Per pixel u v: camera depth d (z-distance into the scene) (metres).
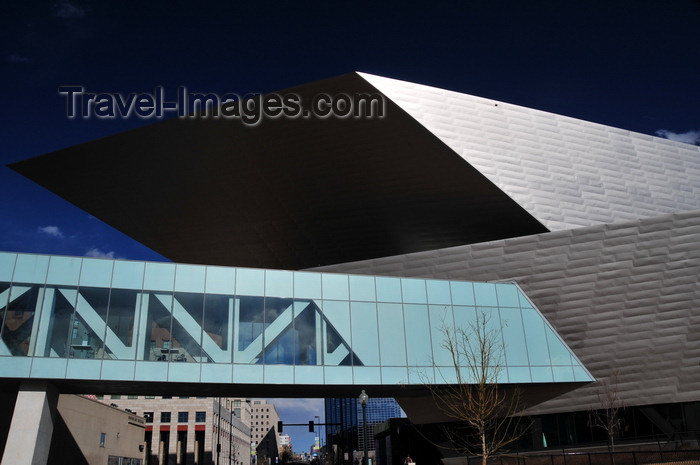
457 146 29.14
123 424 47.59
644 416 28.52
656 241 27.84
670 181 34.22
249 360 24.70
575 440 29.09
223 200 35.38
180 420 87.12
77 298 23.14
